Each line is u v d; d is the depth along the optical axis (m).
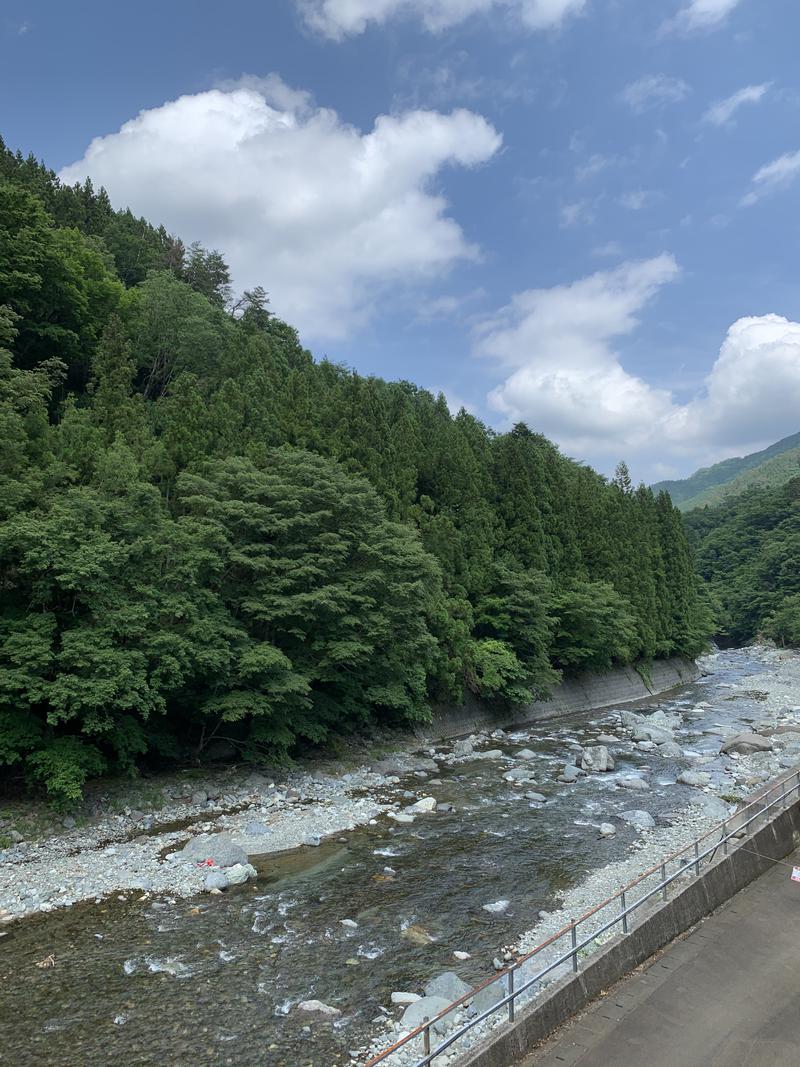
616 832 20.83
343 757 28.98
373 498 30.62
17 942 13.63
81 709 19.83
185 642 21.44
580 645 47.03
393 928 14.58
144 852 18.39
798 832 16.61
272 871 17.66
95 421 31.81
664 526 72.38
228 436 34.62
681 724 39.94
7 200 34.66
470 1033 10.77
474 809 23.17
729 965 10.91
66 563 18.97
